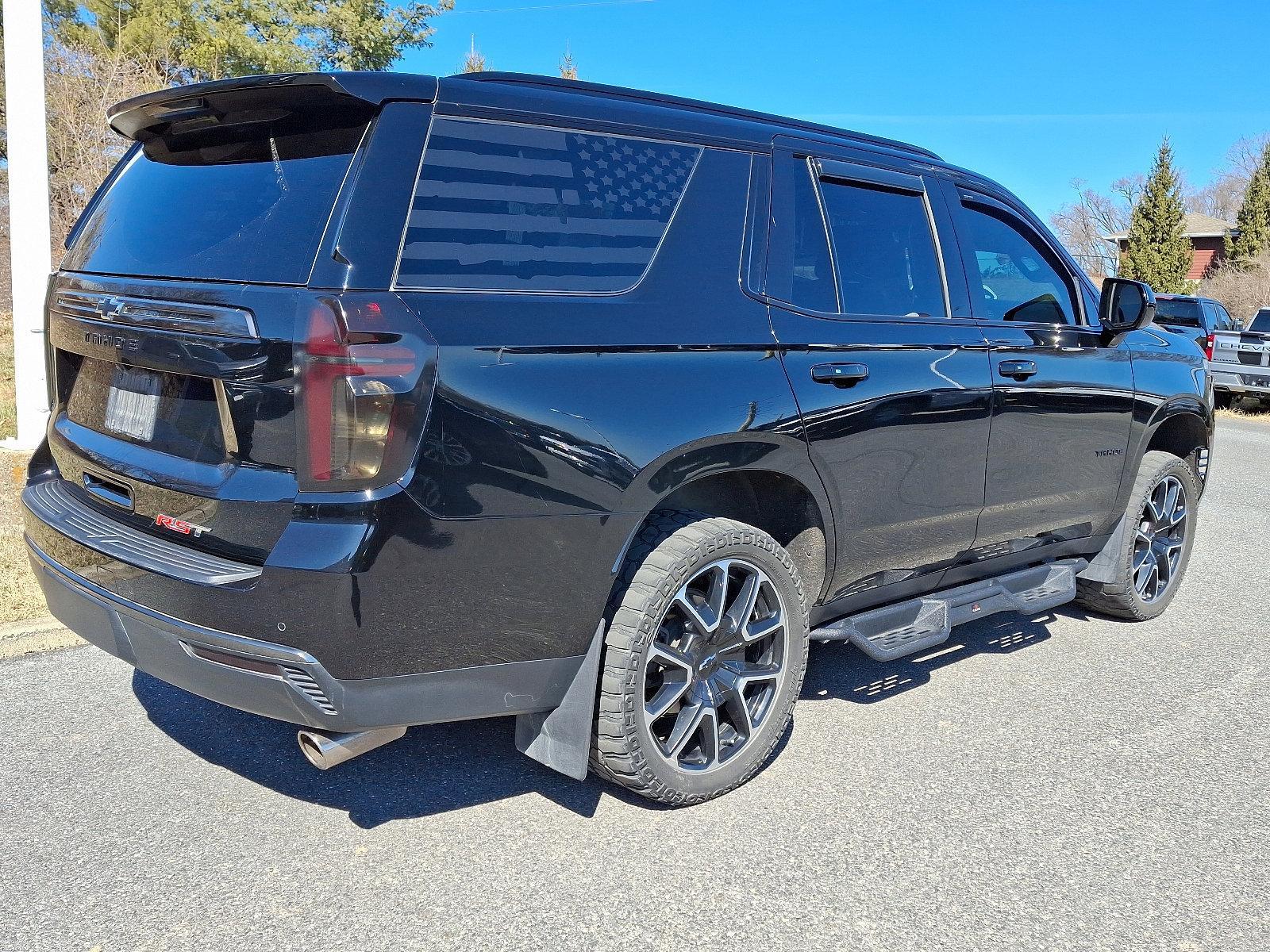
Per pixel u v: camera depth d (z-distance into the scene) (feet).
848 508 10.68
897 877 8.74
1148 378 15.05
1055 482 13.57
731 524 9.55
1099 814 9.97
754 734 10.14
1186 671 14.20
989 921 8.15
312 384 7.29
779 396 9.71
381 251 7.63
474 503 7.77
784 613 10.14
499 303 8.09
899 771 10.81
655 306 9.09
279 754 10.85
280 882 8.46
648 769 9.22
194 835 9.18
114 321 8.73
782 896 8.41
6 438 25.29
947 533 12.16
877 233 11.56
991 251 13.14
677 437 8.84
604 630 8.92
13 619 13.92
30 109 23.11
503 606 8.13
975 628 16.10
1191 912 8.36
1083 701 12.98
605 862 8.87
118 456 8.93
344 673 7.58
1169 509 16.51
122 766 10.47
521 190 8.52
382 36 72.84
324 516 7.36
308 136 8.31
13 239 23.44
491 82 8.86
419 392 7.48
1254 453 40.93
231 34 63.62
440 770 10.59
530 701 8.66
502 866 8.79
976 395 11.95
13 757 10.59
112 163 43.24
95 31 61.57
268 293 7.61
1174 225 148.66
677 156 9.73
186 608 7.89
